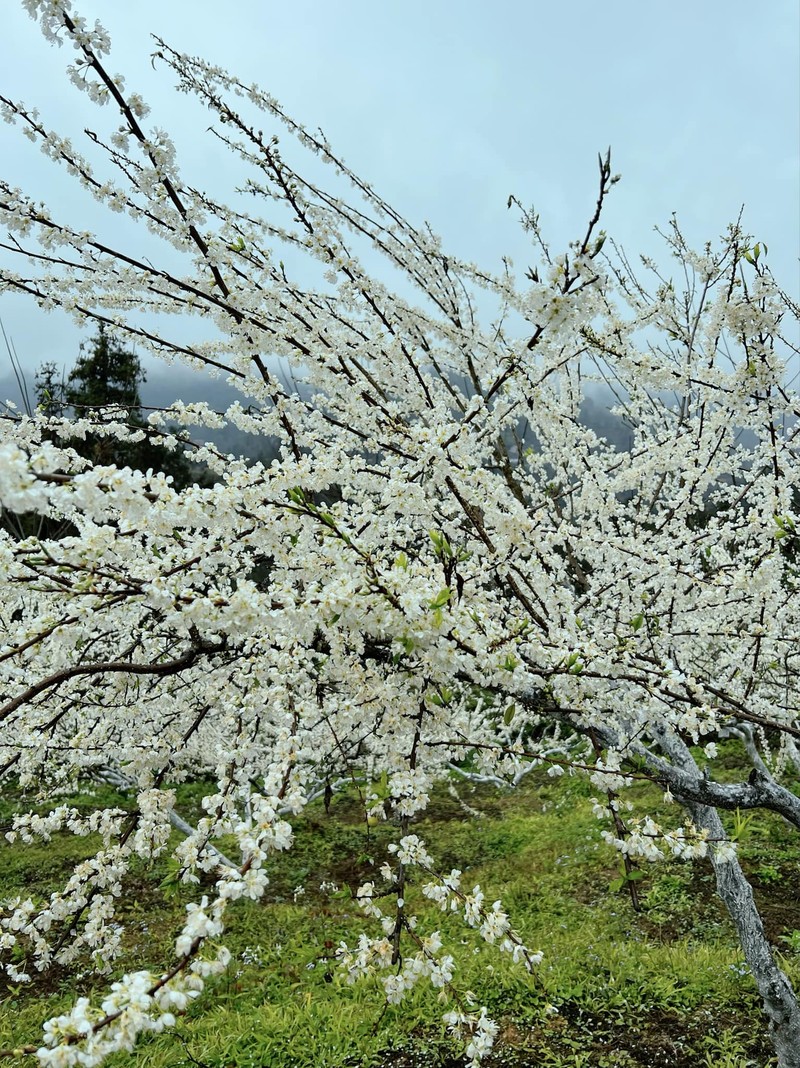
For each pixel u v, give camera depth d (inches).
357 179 125.6
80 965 236.4
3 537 96.3
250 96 114.2
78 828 110.8
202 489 75.2
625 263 195.8
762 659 164.9
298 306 118.6
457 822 377.1
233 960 237.9
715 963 215.6
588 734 99.9
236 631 74.3
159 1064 180.9
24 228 90.0
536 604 132.4
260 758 142.9
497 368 110.6
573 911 261.7
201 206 97.1
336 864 328.2
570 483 212.8
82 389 436.8
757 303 89.5
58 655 82.7
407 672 89.4
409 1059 181.3
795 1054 160.4
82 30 73.0
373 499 135.1
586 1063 178.7
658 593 153.4
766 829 313.6
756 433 138.6
